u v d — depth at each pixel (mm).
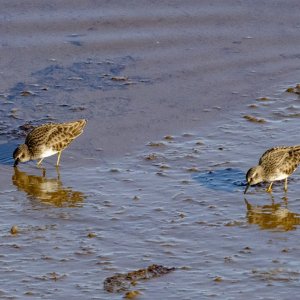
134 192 16766
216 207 16234
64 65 22406
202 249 14773
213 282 13703
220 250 14734
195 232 15336
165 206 16234
